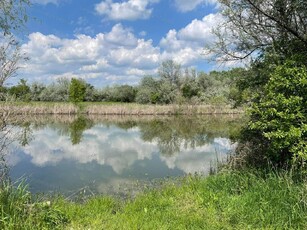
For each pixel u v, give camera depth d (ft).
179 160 44.52
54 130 84.33
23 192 17.24
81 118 122.21
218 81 174.50
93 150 54.24
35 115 130.31
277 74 21.95
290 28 26.81
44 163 42.27
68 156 48.01
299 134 19.13
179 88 175.42
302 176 19.69
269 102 21.38
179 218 17.63
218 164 35.24
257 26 29.25
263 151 28.02
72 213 18.06
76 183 31.48
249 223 16.49
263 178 21.85
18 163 41.91
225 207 18.62
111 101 205.57
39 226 15.15
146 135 75.66
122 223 17.01
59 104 139.64
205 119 116.37
